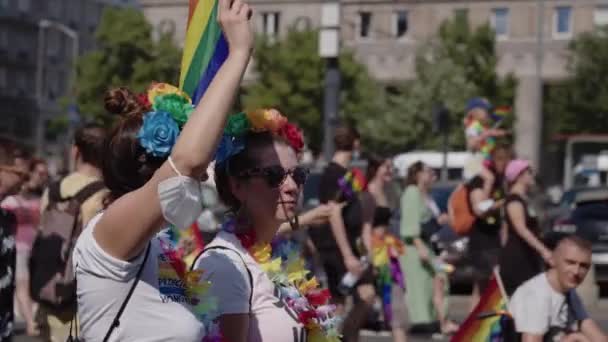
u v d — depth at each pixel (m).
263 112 4.07
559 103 56.25
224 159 4.07
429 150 53.72
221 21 3.36
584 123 55.44
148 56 50.88
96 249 3.36
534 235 10.27
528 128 68.31
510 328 7.47
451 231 16.41
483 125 15.14
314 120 50.03
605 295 19.22
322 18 19.53
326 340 4.15
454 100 53.47
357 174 9.75
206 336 3.65
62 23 89.94
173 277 3.49
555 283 7.27
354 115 53.94
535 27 68.19
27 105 85.56
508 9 68.50
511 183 10.45
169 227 3.71
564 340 7.25
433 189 17.83
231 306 3.87
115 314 3.38
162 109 3.51
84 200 7.23
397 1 68.12
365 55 68.81
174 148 3.22
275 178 4.04
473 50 55.62
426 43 56.47
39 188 12.88
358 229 9.86
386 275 10.73
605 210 18.89
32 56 86.62
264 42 50.81
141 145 3.49
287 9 67.06
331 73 19.61
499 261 10.35
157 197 3.21
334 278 9.80
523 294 7.29
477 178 12.17
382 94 55.16
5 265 6.48
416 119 53.94
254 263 4.00
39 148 68.06
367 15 68.88
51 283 7.38
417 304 12.44
